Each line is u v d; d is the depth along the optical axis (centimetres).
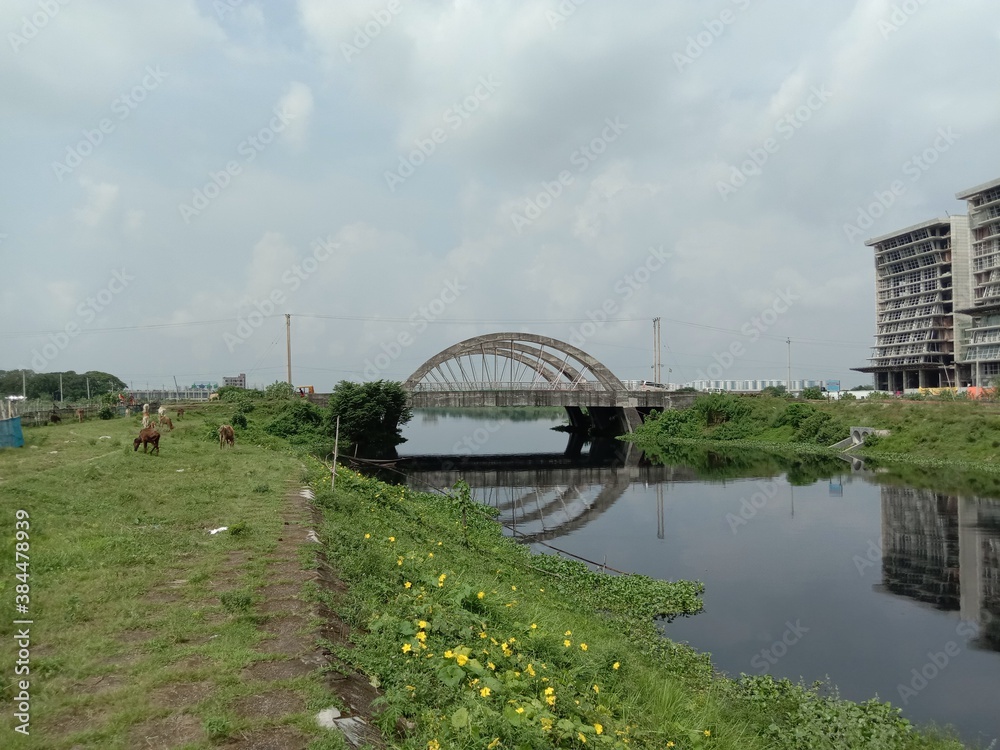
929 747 1029
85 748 481
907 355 10962
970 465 4216
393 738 548
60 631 703
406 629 750
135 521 1254
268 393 6166
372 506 1791
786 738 966
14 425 2506
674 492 3688
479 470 4900
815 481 3903
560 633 1089
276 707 553
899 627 1627
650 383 8269
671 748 756
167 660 634
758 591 1906
